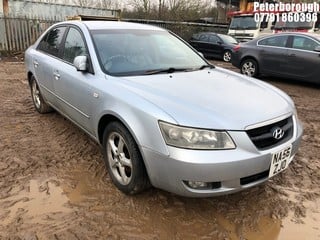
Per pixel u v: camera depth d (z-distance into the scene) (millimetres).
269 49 8992
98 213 2846
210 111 2668
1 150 3994
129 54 3697
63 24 4492
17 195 3094
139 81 3205
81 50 3777
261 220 2838
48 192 3148
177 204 2990
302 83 9070
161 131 2564
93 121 3400
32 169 3570
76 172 3529
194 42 16922
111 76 3312
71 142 4266
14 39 13492
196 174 2473
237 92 3141
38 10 15688
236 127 2562
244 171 2557
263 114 2768
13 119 5090
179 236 2607
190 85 3199
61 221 2736
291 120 3055
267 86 3566
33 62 4977
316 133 4988
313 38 8203
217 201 3066
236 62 9969
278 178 3531
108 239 2551
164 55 3947
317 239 2635
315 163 3924
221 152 2502
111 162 3227
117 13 18422
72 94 3762
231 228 2725
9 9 15008
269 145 2734
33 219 2754
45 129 4699
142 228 2680
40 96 5121
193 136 2494
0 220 2736
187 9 25016
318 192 3289
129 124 2781
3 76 8797
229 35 17219
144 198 3059
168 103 2730
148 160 2674
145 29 4270
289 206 3039
